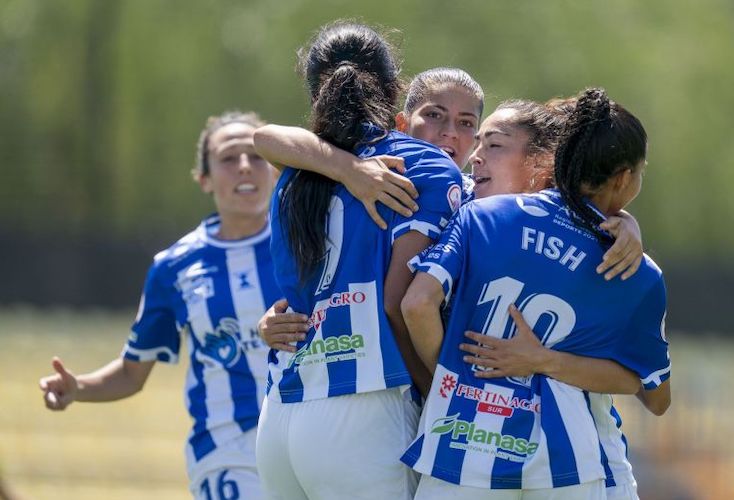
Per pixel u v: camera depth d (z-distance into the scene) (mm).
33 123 107250
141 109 105188
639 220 103250
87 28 105312
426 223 12859
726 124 103438
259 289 18094
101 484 35781
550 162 13555
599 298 12648
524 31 102500
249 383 17844
